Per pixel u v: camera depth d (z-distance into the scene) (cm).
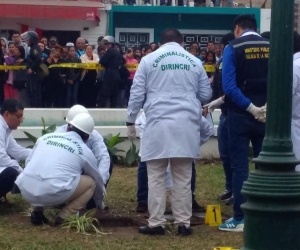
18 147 897
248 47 768
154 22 2636
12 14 2433
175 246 720
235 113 774
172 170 770
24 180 786
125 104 1731
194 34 2659
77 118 809
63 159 784
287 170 592
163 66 759
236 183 781
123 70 1639
